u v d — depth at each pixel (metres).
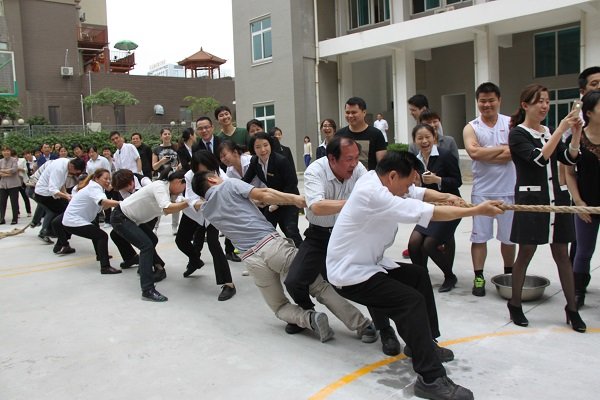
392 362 3.20
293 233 5.04
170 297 4.76
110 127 27.61
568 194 3.67
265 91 17.88
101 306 4.55
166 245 7.14
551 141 3.35
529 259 3.61
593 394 2.71
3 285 5.37
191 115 31.47
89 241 7.84
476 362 3.13
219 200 3.77
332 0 17.64
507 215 4.40
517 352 3.24
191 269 5.40
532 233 3.53
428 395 2.72
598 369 2.98
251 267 3.67
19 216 11.11
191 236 5.23
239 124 19.05
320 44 17.09
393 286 2.83
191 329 3.90
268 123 18.12
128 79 29.42
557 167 3.67
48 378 3.16
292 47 16.80
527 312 3.91
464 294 4.40
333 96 17.77
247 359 3.32
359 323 3.54
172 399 2.84
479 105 4.37
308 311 3.58
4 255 6.90
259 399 2.79
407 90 15.58
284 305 3.76
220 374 3.12
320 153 5.61
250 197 3.78
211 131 5.97
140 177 7.81
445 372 2.74
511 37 15.55
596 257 5.27
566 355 3.17
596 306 3.99
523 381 2.88
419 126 4.48
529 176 3.53
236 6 18.53
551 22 12.68
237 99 19.05
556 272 4.88
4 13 26.11
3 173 9.68
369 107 19.89
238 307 4.40
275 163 5.06
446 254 4.45
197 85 31.66
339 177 3.42
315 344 3.53
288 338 3.66
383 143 4.56
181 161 6.32
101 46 31.69
